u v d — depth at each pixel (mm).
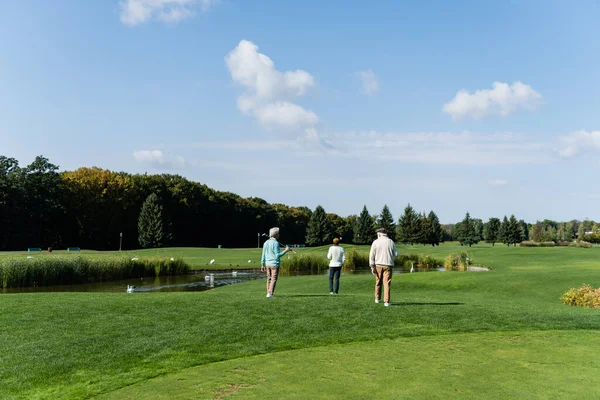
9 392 6422
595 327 10672
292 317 10961
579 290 17297
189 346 8633
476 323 10812
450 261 44406
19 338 8945
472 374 7148
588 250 61250
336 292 16625
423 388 6504
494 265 43594
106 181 78562
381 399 6082
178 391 6410
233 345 8758
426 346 8859
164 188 90250
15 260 29359
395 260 48688
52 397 6242
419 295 18609
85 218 76938
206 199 98938
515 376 7059
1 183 67375
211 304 12383
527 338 9562
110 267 33375
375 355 8219
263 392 6340
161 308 11836
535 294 21172
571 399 6074
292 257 42094
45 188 72312
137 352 8242
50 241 76250
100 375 7098
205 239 99938
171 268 37094
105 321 10375
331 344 8969
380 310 11883
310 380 6859
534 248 69562
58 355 7984
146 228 77375
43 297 13719
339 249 16547
